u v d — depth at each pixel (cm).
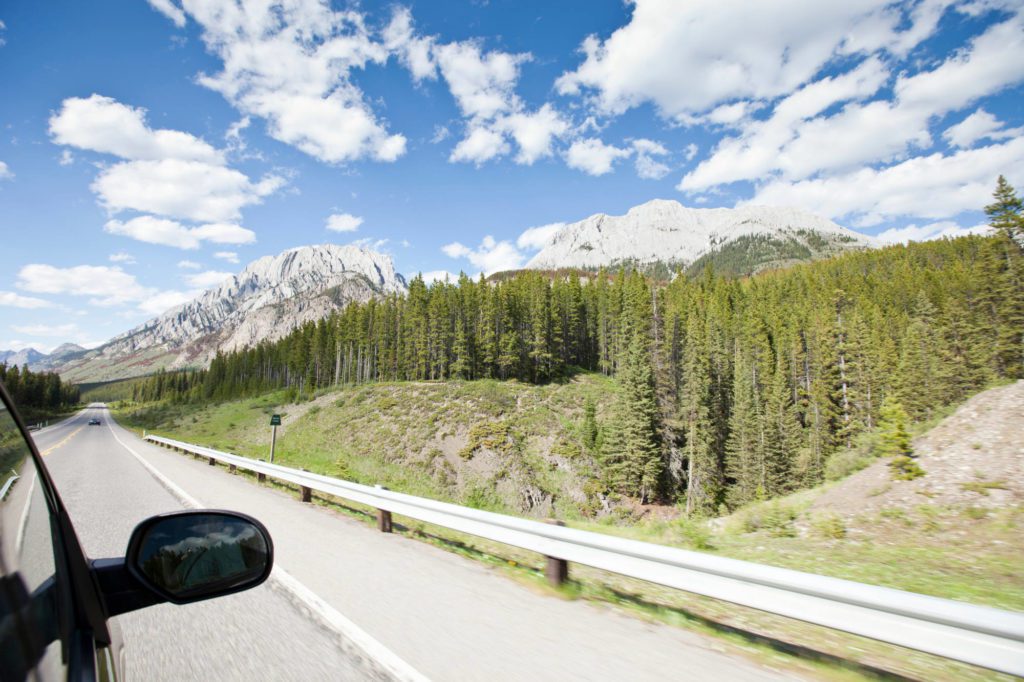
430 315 8950
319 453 3653
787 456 5209
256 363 13788
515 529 612
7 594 99
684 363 6147
